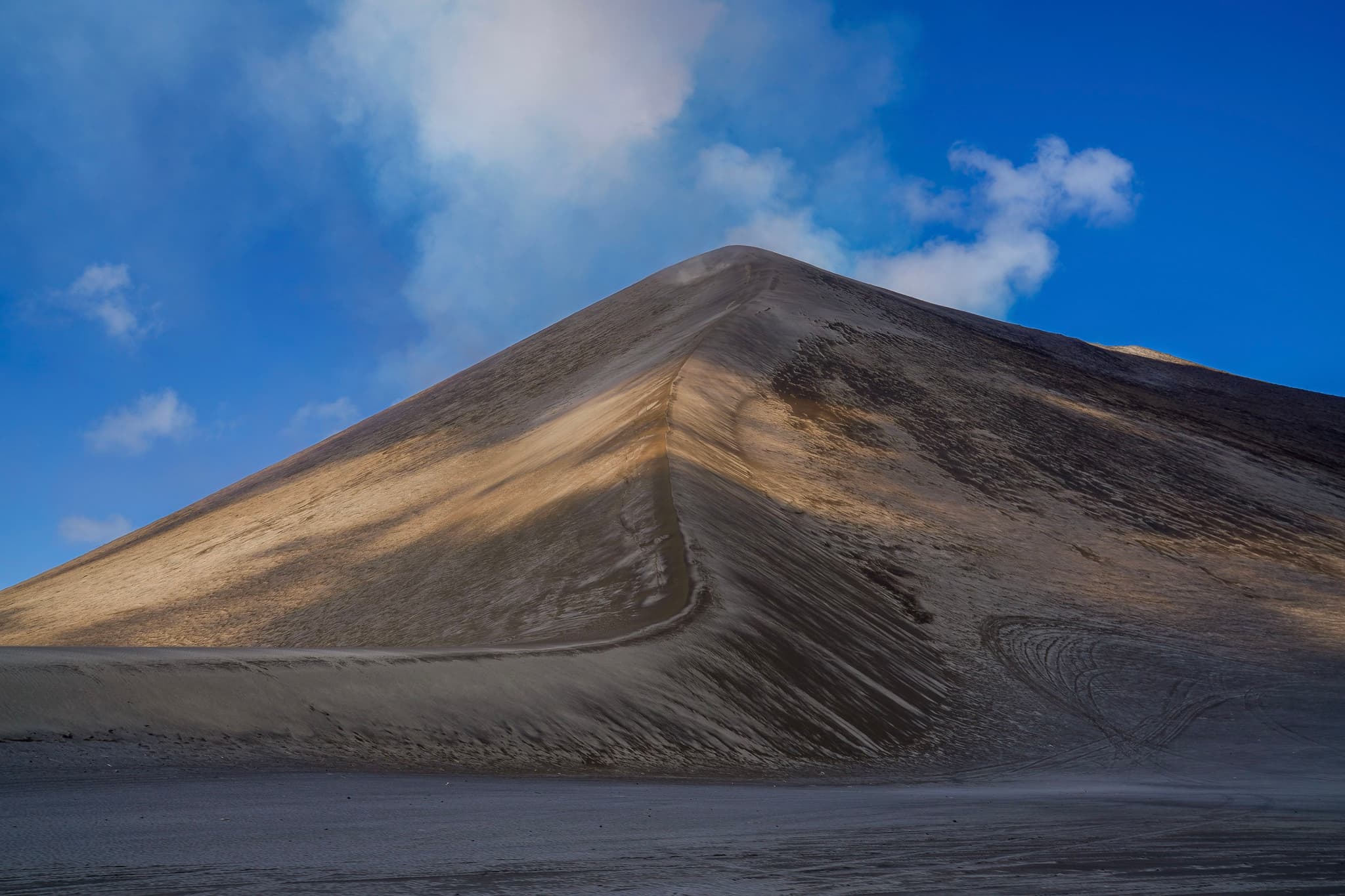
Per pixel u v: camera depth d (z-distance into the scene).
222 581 47.47
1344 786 17.11
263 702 12.48
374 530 48.06
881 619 29.39
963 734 23.16
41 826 6.74
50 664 11.53
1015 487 48.28
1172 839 8.22
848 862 6.43
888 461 47.25
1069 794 14.32
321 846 6.28
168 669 12.36
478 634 25.64
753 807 10.23
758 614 23.45
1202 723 25.73
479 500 44.44
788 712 19.67
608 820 8.25
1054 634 32.34
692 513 29.34
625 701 16.77
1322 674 30.73
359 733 12.75
